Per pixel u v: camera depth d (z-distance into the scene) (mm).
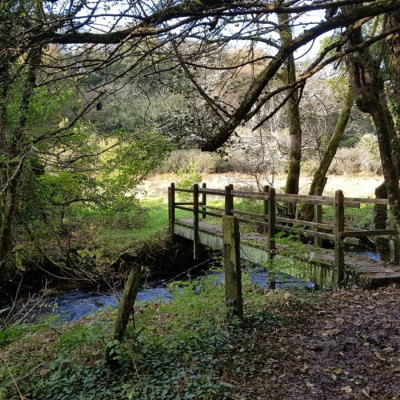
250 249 8383
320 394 3229
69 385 3391
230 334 4410
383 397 3154
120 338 3719
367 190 17453
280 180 19703
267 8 1994
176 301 5320
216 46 2662
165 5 2236
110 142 7902
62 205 7688
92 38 2330
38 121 6570
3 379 3459
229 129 1979
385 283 5742
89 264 7207
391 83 6258
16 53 2740
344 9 2143
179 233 11883
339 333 4348
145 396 3086
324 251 7316
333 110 13664
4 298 9281
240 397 3166
